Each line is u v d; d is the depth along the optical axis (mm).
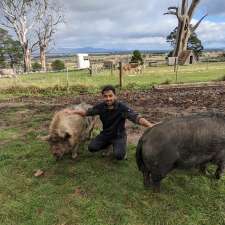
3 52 29156
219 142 2404
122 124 2932
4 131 4164
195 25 24250
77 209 2324
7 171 2918
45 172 2875
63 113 2889
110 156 3119
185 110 5133
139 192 2500
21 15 23797
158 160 2316
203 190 2529
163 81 9414
